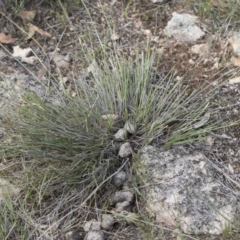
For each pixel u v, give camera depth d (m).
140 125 1.70
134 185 1.60
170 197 1.57
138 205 1.59
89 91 1.77
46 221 1.58
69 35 2.03
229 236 1.51
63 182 1.63
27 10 2.10
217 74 1.85
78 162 1.61
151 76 1.81
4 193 1.60
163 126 1.69
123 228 1.56
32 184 1.63
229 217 1.54
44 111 1.69
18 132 1.68
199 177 1.60
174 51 1.94
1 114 1.73
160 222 1.55
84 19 2.07
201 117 1.71
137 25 2.04
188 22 2.00
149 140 1.66
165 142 1.67
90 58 1.87
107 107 1.73
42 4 2.12
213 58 1.90
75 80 1.83
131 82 1.78
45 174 1.60
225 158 1.65
